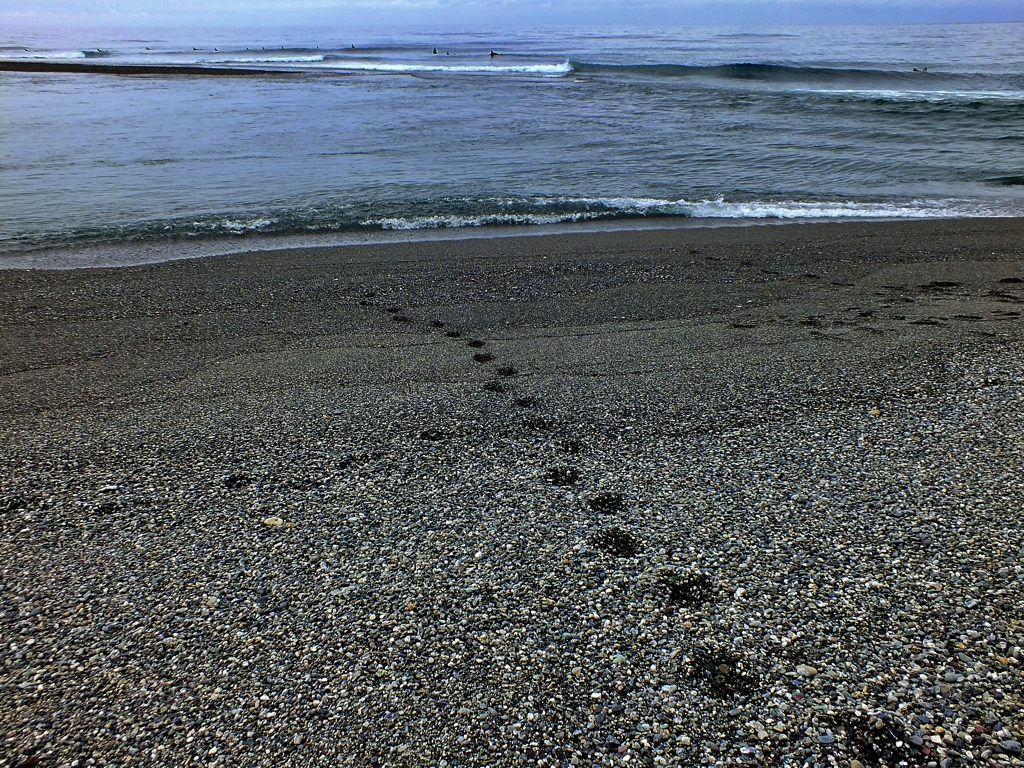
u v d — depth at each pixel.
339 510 3.73
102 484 4.00
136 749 2.41
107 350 6.35
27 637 2.90
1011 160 16.69
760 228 11.55
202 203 12.91
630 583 3.16
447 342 6.50
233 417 4.81
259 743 2.43
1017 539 3.37
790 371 5.44
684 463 4.15
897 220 11.98
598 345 6.31
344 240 10.88
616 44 80.06
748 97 28.95
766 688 2.60
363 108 27.16
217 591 3.15
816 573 3.19
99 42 103.56
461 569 3.27
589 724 2.48
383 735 2.45
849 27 192.62
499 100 29.69
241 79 40.69
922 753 2.32
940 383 5.13
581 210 12.70
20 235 10.80
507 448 4.35
